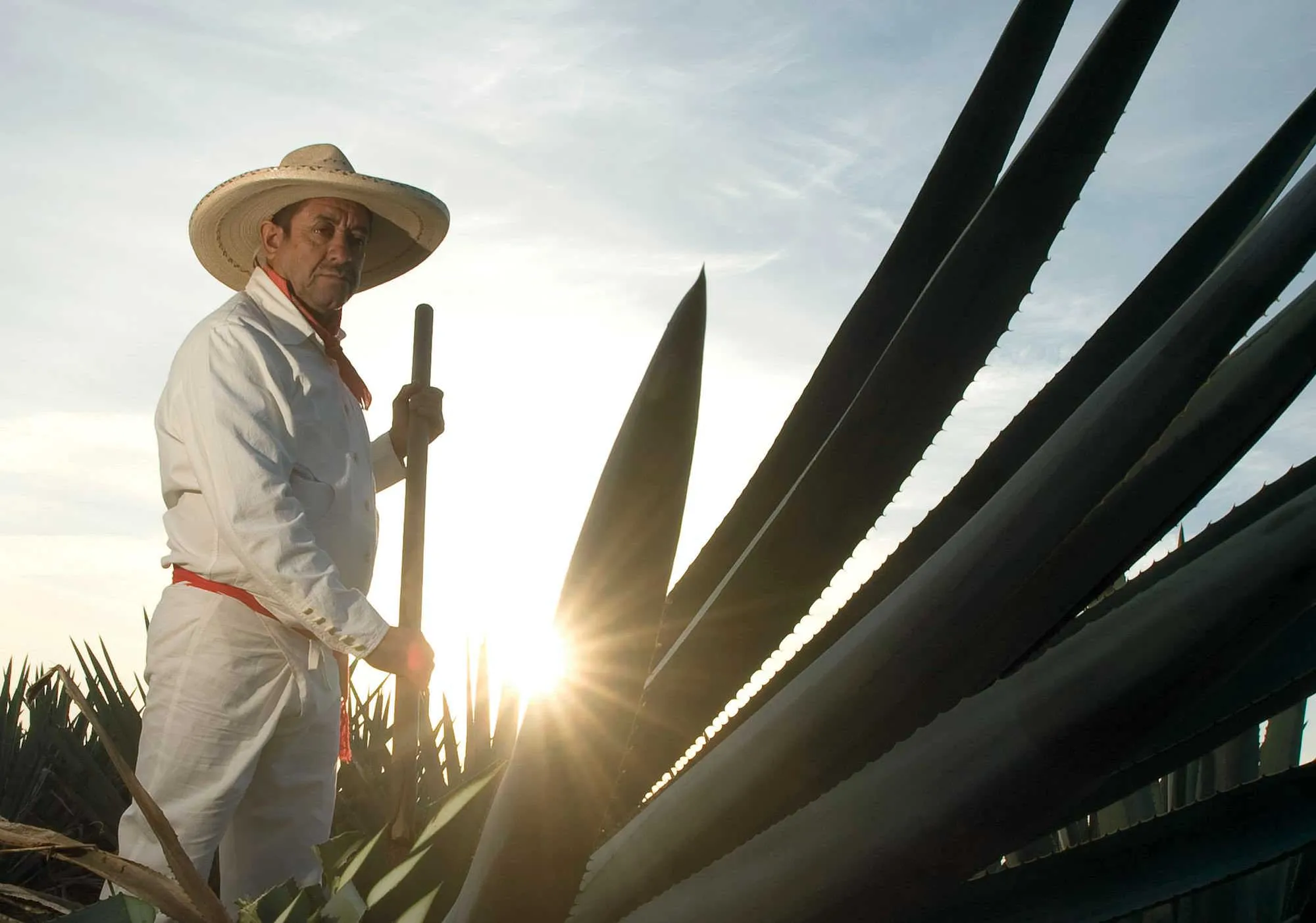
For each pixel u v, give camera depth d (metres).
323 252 3.33
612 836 0.74
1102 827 1.50
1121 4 0.65
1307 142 0.79
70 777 4.40
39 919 0.93
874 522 0.74
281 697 2.99
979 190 0.88
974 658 0.62
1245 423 0.60
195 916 0.78
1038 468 0.61
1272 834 0.73
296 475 3.10
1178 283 0.79
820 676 0.64
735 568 0.75
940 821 0.56
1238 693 0.76
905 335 0.72
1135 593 0.73
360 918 0.82
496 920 0.63
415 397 3.49
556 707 0.58
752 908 0.61
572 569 0.56
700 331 0.53
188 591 2.98
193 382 3.00
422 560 3.16
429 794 3.82
